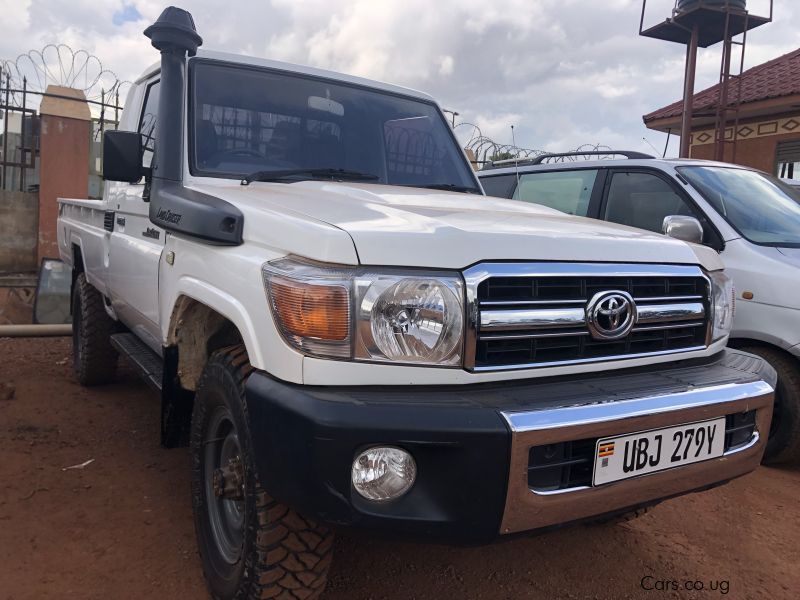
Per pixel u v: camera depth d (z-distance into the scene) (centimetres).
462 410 188
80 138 1134
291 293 199
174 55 304
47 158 1113
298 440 187
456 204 292
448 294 200
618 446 208
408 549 304
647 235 269
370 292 194
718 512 362
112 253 418
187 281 269
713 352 267
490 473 187
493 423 187
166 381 294
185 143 315
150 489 350
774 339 412
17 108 1115
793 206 495
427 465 190
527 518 195
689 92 1116
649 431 215
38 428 431
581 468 208
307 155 351
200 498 264
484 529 191
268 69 360
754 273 423
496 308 206
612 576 292
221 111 332
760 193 496
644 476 216
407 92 410
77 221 552
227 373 233
